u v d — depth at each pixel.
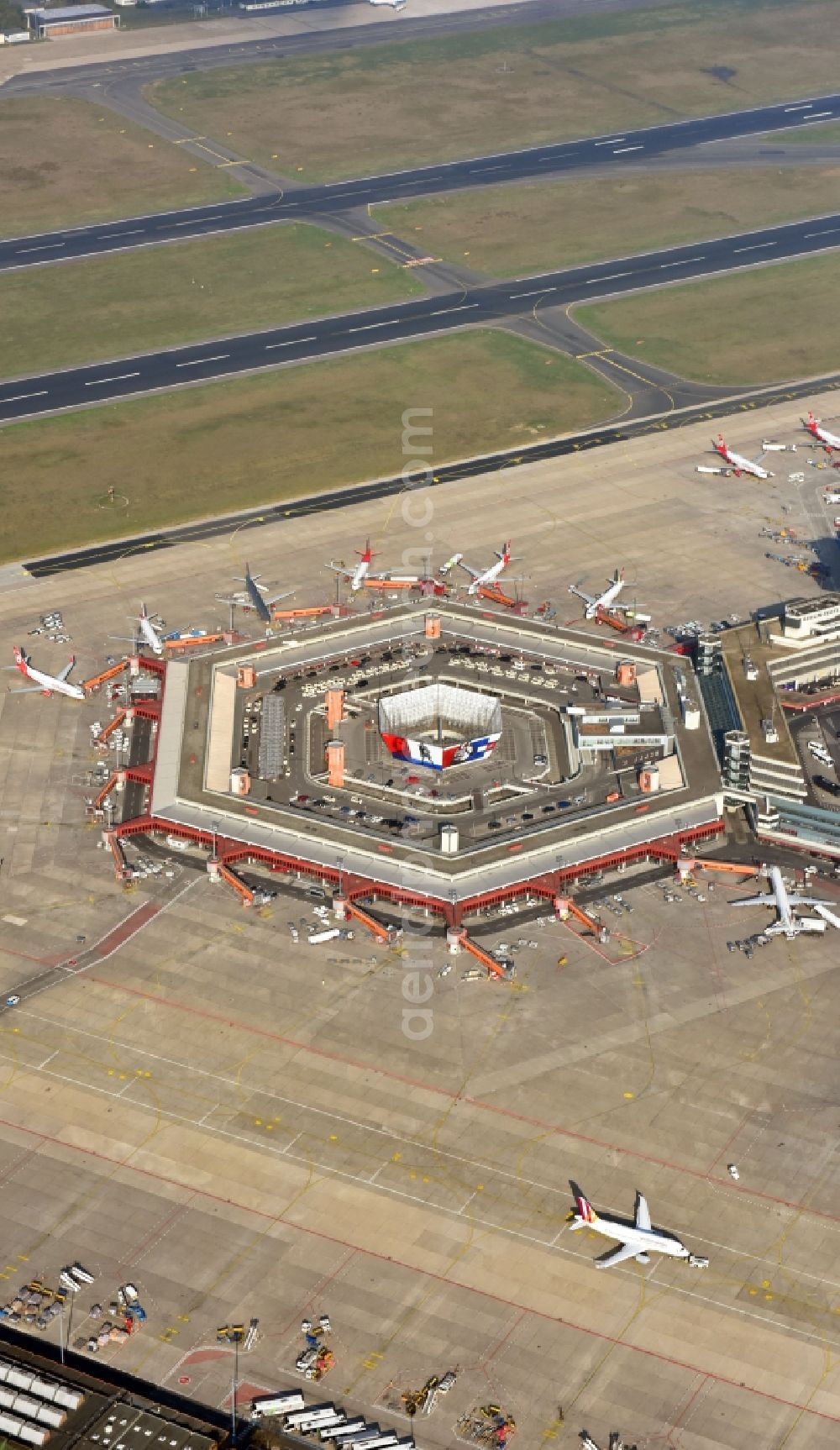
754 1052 188.12
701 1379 153.50
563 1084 184.00
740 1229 167.75
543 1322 158.50
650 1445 147.38
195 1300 160.25
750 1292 161.50
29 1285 161.38
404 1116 180.25
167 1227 167.75
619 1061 186.88
